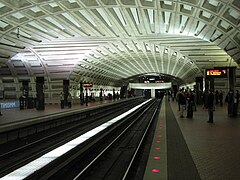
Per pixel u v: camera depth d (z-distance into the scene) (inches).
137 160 382.0
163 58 1745.8
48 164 382.0
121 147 505.0
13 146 516.1
